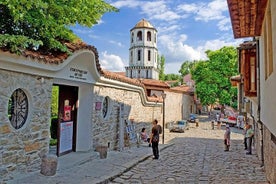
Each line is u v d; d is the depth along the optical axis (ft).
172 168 33.83
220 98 117.60
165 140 69.67
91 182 22.62
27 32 22.88
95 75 33.65
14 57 19.93
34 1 19.10
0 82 19.69
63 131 31.76
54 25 23.07
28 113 22.93
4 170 20.25
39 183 21.07
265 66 25.46
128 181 26.00
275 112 18.13
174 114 106.93
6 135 20.45
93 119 34.96
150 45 148.36
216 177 30.17
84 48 28.37
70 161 28.73
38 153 24.04
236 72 114.73
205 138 75.97
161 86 95.04
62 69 26.81
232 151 52.65
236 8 22.25
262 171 33.99
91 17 25.90
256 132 48.03
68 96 32.81
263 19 24.97
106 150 33.94
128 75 150.61
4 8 20.52
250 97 41.24
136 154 40.52
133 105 51.29
